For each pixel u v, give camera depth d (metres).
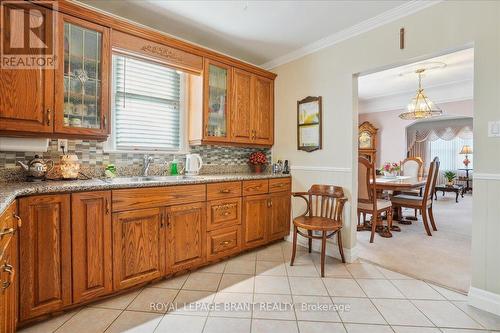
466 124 7.77
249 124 3.22
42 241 1.60
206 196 2.45
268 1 2.21
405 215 4.88
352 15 2.42
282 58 3.37
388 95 6.34
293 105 3.29
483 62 1.86
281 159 3.45
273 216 3.09
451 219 4.57
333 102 2.86
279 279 2.28
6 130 1.71
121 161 2.53
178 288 2.11
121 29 2.19
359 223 4.05
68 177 2.10
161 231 2.14
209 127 2.88
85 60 2.05
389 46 2.40
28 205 1.55
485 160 1.86
